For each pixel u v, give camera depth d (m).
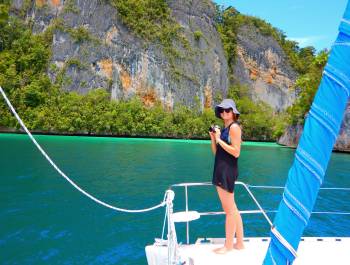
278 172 29.73
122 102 84.06
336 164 36.75
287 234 2.54
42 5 86.38
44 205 15.21
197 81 96.00
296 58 134.12
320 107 2.49
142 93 87.50
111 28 85.81
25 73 78.88
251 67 119.31
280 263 2.58
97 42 84.00
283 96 122.38
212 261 5.29
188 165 30.92
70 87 80.50
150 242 11.13
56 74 80.69
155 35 91.19
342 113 2.48
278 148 62.66
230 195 5.48
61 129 73.75
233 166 5.45
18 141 47.12
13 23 83.38
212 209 15.91
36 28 85.31
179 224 13.45
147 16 92.25
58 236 11.44
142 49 88.31
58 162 28.66
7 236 11.24
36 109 74.25
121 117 77.81
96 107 77.56
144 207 15.69
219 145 5.52
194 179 23.31
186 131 85.06
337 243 6.09
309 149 2.49
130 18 88.25
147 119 80.50
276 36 130.00
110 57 84.69
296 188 2.53
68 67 81.31
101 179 22.14
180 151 45.50
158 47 90.69
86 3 85.19
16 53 81.25
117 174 24.31
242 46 119.19
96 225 12.77
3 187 18.39
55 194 17.38
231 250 5.60
